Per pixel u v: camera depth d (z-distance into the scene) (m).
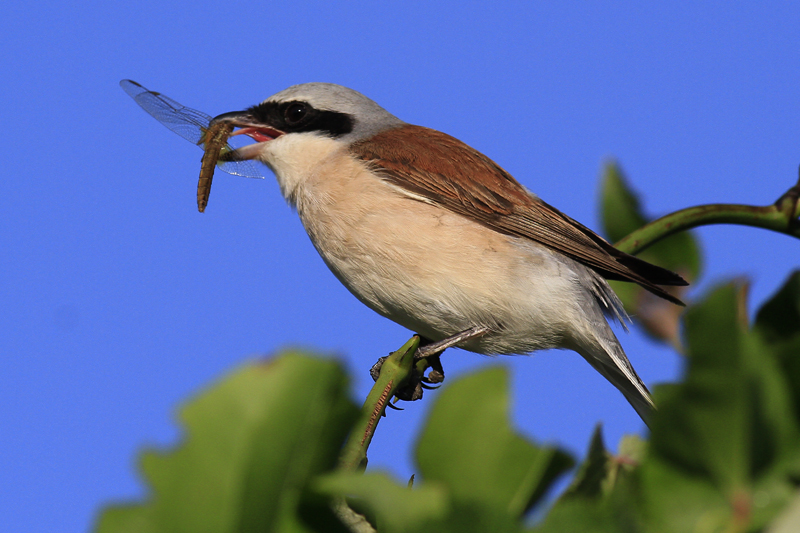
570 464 2.31
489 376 2.38
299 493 2.00
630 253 6.10
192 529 1.97
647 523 2.02
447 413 2.37
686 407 2.04
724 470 2.03
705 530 2.00
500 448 2.33
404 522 1.82
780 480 2.02
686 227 6.10
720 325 2.02
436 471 2.34
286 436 1.99
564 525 1.83
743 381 2.01
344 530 2.05
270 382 2.01
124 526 1.98
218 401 2.01
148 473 2.00
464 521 1.79
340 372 2.00
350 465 2.22
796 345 2.15
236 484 1.98
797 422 2.08
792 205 5.95
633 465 2.29
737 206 5.98
